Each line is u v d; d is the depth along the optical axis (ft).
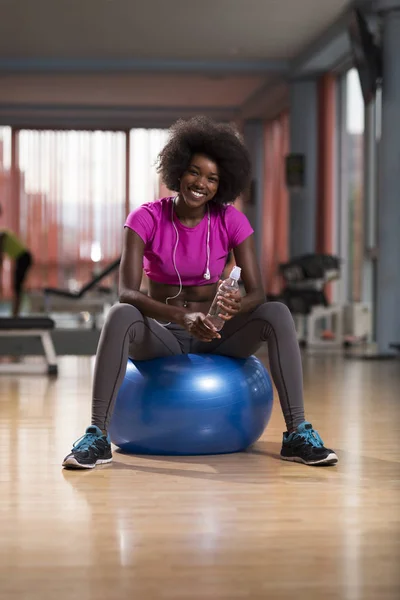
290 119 37.06
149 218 10.17
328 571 6.06
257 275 10.35
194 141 9.99
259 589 5.69
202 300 10.47
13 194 51.19
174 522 7.32
